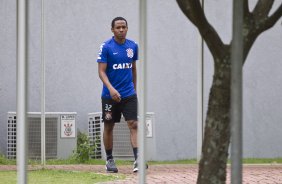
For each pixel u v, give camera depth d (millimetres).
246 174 27562
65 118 35125
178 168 30516
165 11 36500
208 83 36344
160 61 36406
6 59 35688
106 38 36406
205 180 15516
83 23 36281
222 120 15391
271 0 15188
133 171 28219
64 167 30516
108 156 28578
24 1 13328
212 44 15180
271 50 37094
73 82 36219
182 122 36562
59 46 36125
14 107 35688
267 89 37062
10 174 27312
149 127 34844
